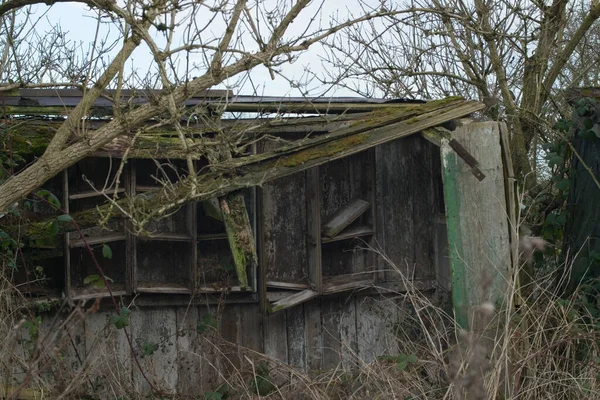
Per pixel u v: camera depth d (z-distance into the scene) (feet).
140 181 19.86
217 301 20.04
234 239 17.85
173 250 20.20
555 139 25.81
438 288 22.06
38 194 16.52
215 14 14.28
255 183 17.52
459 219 18.37
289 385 17.51
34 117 19.70
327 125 20.43
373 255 21.74
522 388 15.33
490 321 16.20
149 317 19.63
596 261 20.12
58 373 16.52
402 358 16.16
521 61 30.66
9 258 17.53
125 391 18.07
